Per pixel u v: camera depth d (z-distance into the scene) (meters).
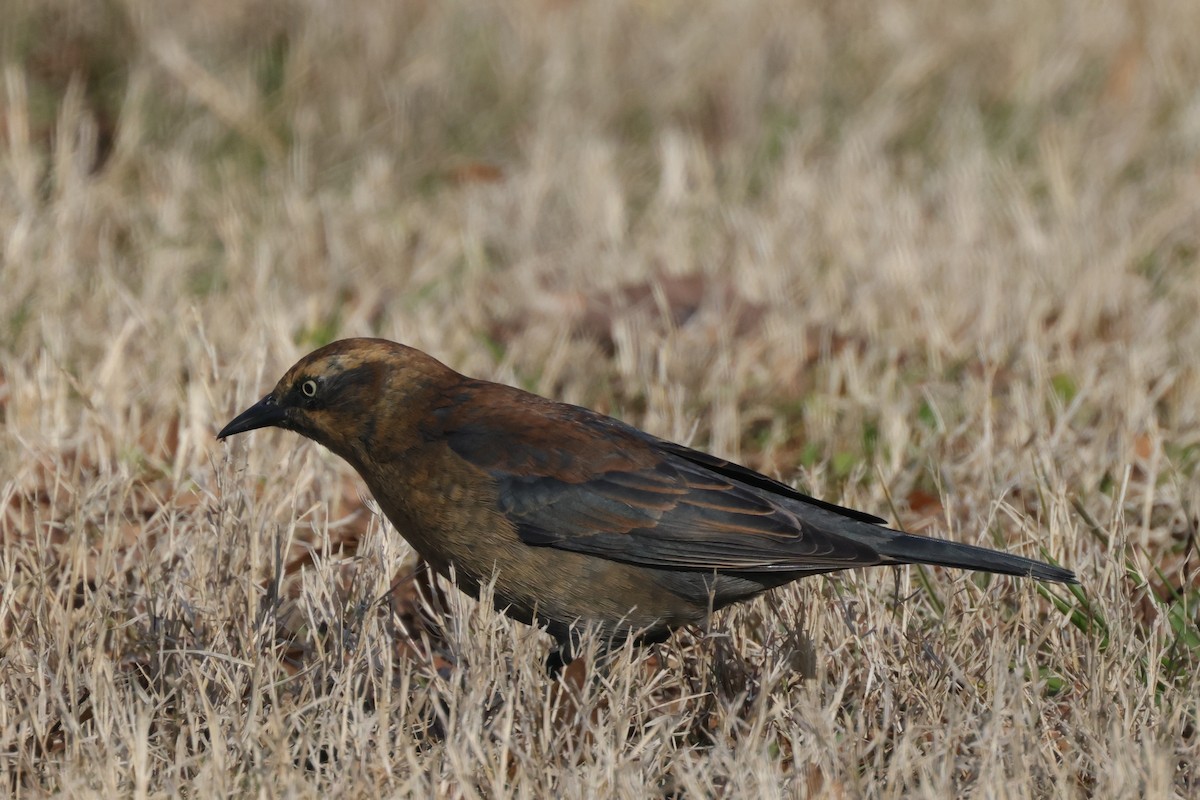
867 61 25.00
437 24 24.30
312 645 10.39
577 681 10.17
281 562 10.59
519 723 9.25
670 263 18.88
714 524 10.08
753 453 14.91
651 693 9.98
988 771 8.40
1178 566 12.10
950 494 12.77
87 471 12.40
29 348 15.05
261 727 8.92
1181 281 18.11
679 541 10.09
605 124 23.58
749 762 8.46
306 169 21.27
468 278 18.25
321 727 8.98
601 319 17.11
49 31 23.06
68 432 13.74
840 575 11.23
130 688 9.40
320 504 12.09
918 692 9.68
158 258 17.80
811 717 8.80
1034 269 18.38
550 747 8.98
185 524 11.44
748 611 11.01
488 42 24.50
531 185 20.80
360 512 13.04
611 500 10.15
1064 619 10.61
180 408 13.92
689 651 10.73
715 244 19.52
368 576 10.68
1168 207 20.23
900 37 25.09
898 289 17.66
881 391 15.00
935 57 24.55
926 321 16.77
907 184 21.25
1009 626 10.58
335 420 10.49
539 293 17.62
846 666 10.20
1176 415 14.62
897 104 23.89
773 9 25.50
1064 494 11.69
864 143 22.56
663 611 10.35
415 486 10.33
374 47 23.38
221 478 10.92
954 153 22.14
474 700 8.99
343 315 17.30
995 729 8.62
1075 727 9.15
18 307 16.09
